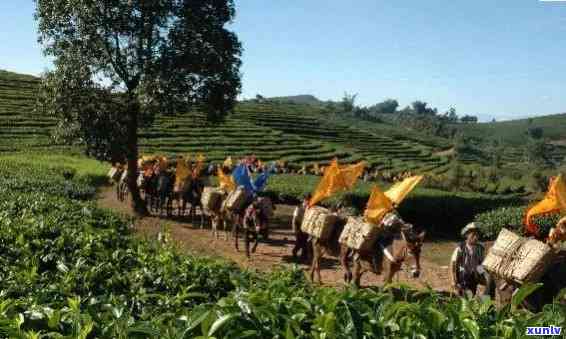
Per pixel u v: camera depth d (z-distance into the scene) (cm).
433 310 404
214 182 2884
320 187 1473
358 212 2119
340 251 1274
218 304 422
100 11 2236
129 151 2495
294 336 394
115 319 430
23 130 5494
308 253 1664
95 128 2362
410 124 15488
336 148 7094
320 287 580
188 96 2294
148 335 411
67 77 2298
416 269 1106
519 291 454
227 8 2366
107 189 3541
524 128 19075
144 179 2605
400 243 1121
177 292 703
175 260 827
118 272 778
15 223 1076
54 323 439
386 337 391
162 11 2231
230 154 5547
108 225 1280
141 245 950
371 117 15975
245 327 391
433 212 2227
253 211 1653
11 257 867
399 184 1198
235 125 7319
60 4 2230
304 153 6366
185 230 2145
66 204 1460
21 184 2261
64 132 2416
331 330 386
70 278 700
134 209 2528
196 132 6419
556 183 1008
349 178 1493
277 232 2172
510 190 4750
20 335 405
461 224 2291
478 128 19512
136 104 2395
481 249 1044
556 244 1027
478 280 1038
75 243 956
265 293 468
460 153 10538
